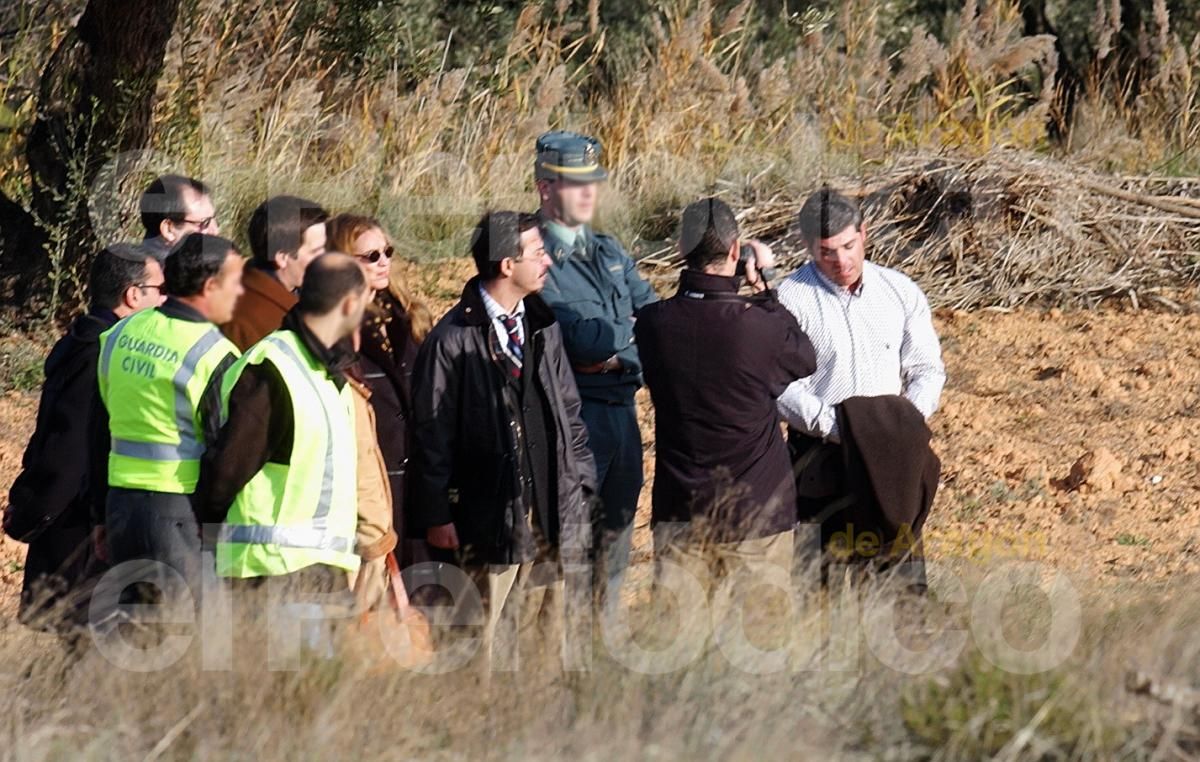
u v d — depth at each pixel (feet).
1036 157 156.97
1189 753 57.31
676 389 69.46
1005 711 58.70
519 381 69.26
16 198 156.46
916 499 72.59
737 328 69.00
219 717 58.75
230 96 162.09
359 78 177.99
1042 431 116.78
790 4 221.46
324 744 56.75
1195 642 64.44
